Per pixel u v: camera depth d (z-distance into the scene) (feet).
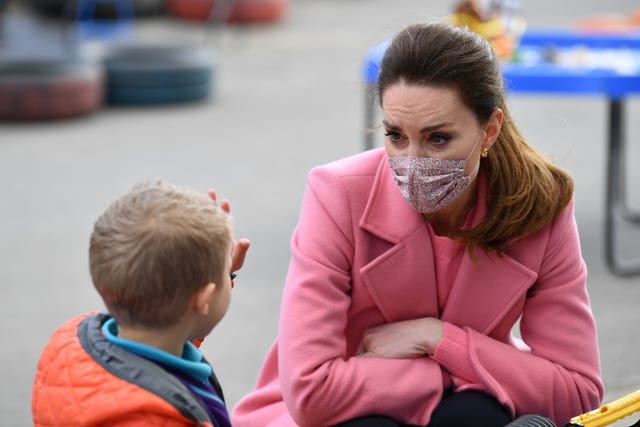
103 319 7.27
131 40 46.55
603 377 13.80
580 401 8.56
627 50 20.03
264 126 31.48
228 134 30.37
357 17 53.57
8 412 12.98
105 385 6.63
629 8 53.57
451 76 7.52
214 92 37.11
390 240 8.43
